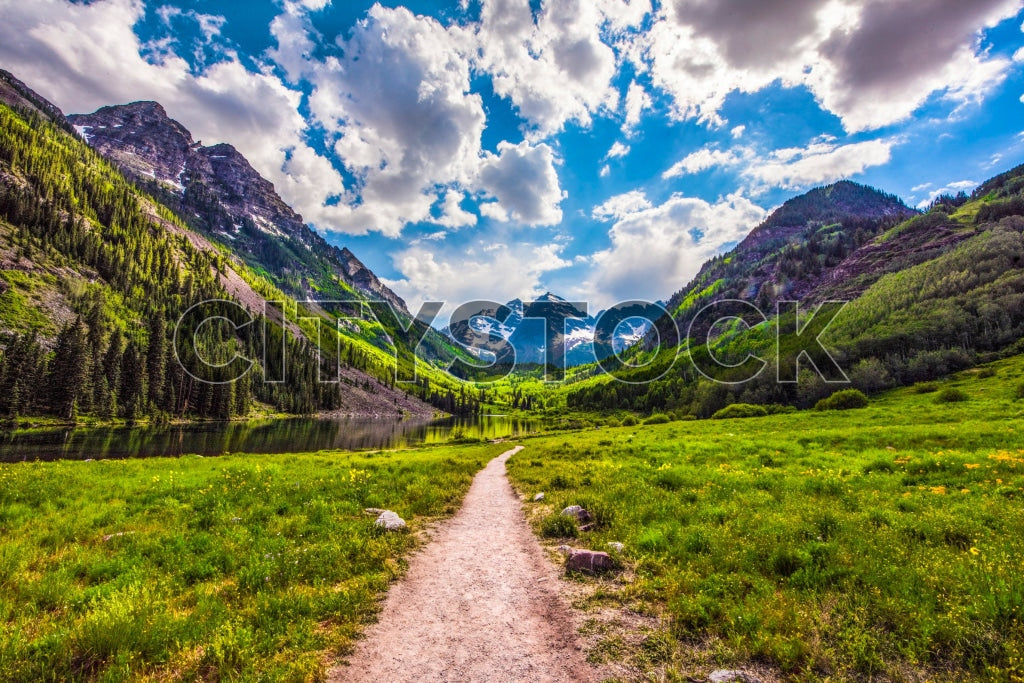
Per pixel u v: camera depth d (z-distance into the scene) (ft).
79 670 18.21
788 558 28.50
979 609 19.90
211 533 38.24
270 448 242.58
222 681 18.10
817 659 19.06
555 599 26.96
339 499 52.44
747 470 69.31
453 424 585.63
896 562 26.94
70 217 596.70
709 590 25.66
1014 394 188.85
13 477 59.16
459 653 21.02
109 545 34.55
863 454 81.15
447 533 42.27
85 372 333.42
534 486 65.98
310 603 25.13
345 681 18.79
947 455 66.39
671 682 18.37
